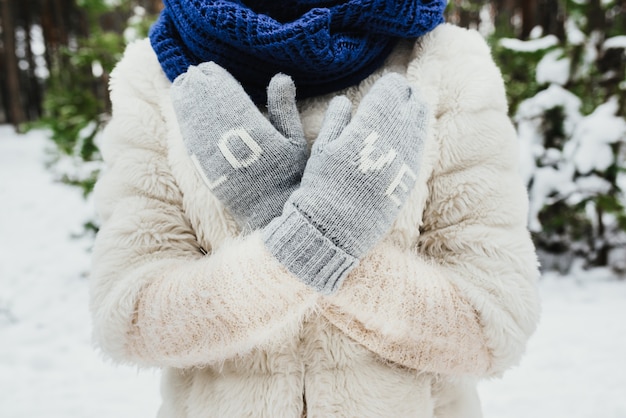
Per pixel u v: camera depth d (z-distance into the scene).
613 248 4.04
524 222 0.81
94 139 3.84
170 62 0.83
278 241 0.70
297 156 0.76
